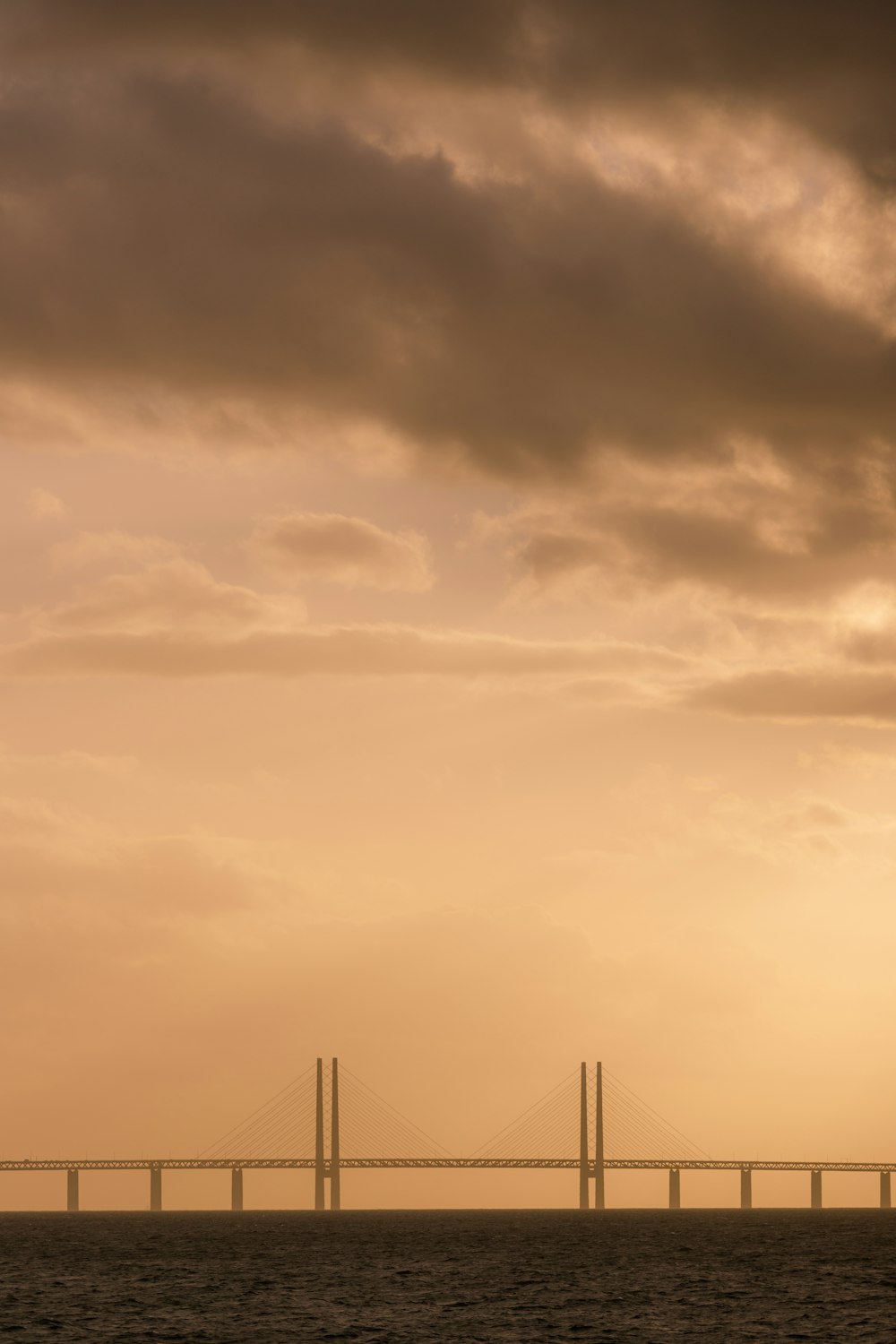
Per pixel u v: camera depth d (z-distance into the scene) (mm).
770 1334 175625
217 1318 191750
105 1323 186125
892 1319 190875
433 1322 186000
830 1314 195500
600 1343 167250
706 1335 174375
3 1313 199375
